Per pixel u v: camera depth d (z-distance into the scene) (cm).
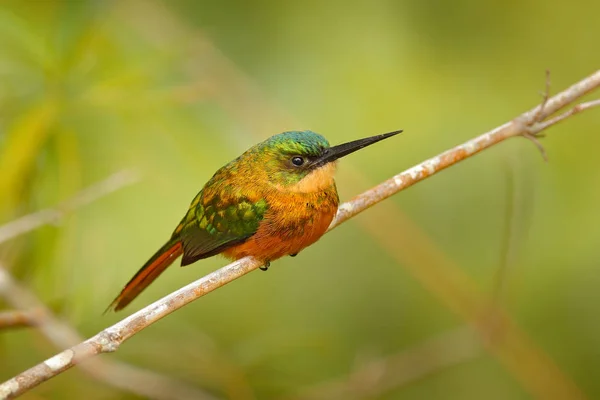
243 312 1158
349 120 1177
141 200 1027
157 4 1126
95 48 999
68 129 959
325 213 831
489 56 1242
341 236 1203
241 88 1148
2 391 595
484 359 1184
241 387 978
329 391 1020
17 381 603
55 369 616
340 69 1201
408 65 1205
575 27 1268
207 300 1162
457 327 1162
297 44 1213
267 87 1189
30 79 969
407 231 1120
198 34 1152
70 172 956
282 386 1016
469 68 1227
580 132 1221
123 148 1007
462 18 1246
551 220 1173
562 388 1052
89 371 885
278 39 1219
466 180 1205
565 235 1164
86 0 1013
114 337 644
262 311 1160
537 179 1177
